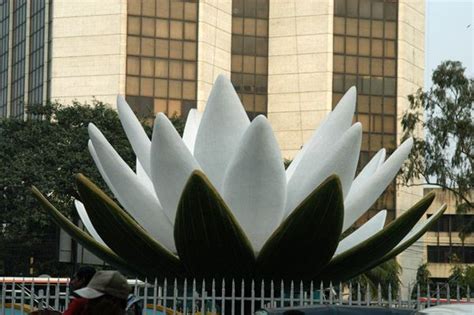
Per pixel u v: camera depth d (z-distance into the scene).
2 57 94.12
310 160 22.44
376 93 88.56
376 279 52.44
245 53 89.31
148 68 84.81
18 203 57.97
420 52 91.75
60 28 84.62
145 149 23.88
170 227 22.73
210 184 20.94
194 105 85.56
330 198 21.00
